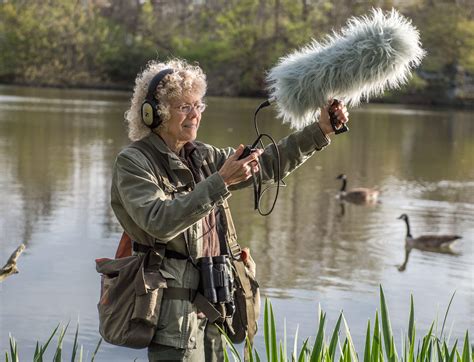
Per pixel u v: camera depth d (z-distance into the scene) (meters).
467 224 15.86
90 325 8.56
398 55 3.62
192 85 3.56
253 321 3.74
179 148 3.66
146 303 3.37
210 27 79.19
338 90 3.70
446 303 10.14
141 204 3.35
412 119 46.00
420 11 66.25
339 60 3.64
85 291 9.74
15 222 13.62
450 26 63.94
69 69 74.38
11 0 75.12
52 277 10.29
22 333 8.23
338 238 13.93
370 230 14.80
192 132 3.60
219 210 3.71
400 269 11.92
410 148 30.36
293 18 69.69
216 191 3.29
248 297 3.72
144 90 3.60
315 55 3.70
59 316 8.81
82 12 77.44
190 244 3.50
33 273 10.44
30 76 74.19
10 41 74.06
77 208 15.10
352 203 17.77
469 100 63.56
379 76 3.65
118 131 30.98
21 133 28.91
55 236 12.69
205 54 71.19
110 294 3.47
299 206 17.02
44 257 11.30
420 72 64.38
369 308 9.73
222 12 77.56
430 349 3.64
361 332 8.70
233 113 43.28
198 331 3.57
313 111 3.80
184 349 3.45
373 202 18.02
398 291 10.64
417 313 9.61
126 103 50.31
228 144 27.58
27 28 74.06
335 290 10.49
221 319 3.62
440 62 64.44
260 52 67.56
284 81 3.75
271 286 10.54
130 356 7.79
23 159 21.97
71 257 11.38
